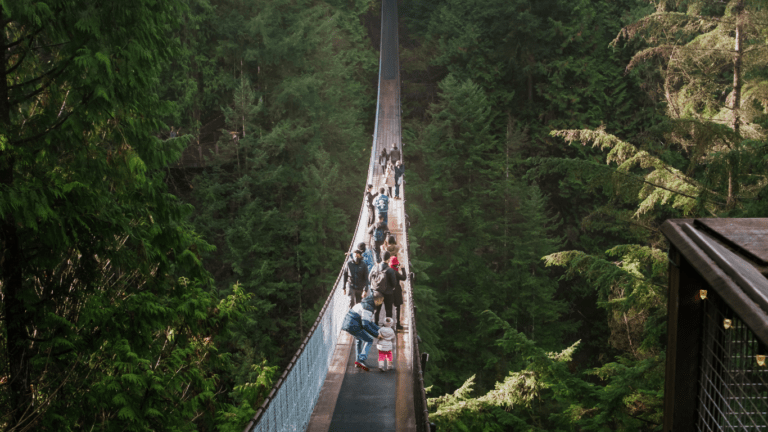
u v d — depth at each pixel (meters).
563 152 40.78
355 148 38.22
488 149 39.62
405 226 17.72
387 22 49.91
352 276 10.36
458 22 47.28
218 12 32.47
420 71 51.44
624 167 9.67
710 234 1.48
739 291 1.07
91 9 7.05
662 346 9.07
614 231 31.95
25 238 7.43
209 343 8.93
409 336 10.05
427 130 39.03
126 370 7.25
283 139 30.59
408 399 7.81
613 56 40.75
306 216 30.31
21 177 7.08
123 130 7.83
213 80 31.36
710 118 10.98
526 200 33.03
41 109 7.94
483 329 30.41
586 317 34.72
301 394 6.79
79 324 7.46
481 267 32.84
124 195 8.27
